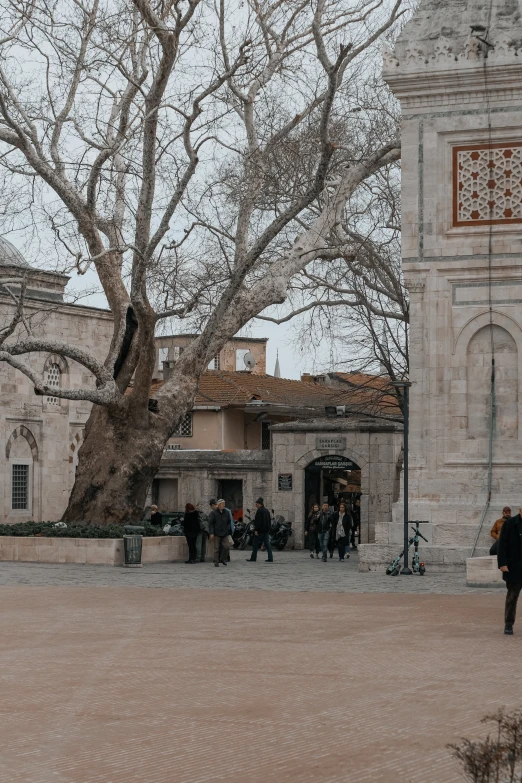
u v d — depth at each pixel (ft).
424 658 52.95
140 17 122.83
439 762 33.65
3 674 49.21
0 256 179.93
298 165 133.59
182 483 184.34
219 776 32.30
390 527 107.86
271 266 133.59
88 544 116.16
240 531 170.40
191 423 203.82
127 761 34.04
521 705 41.70
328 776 32.22
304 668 50.34
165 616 70.49
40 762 33.96
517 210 108.37
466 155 109.70
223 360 255.91
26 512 181.16
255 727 38.60
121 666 51.19
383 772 32.60
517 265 107.96
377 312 149.38
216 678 48.01
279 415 214.07
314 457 172.86
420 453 109.19
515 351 107.96
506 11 110.52
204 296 127.54
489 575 89.30
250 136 132.87
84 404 192.85
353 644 57.62
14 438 179.11
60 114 120.47
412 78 109.91
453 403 108.99
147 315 117.50
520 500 106.11
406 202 111.04
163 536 123.54
